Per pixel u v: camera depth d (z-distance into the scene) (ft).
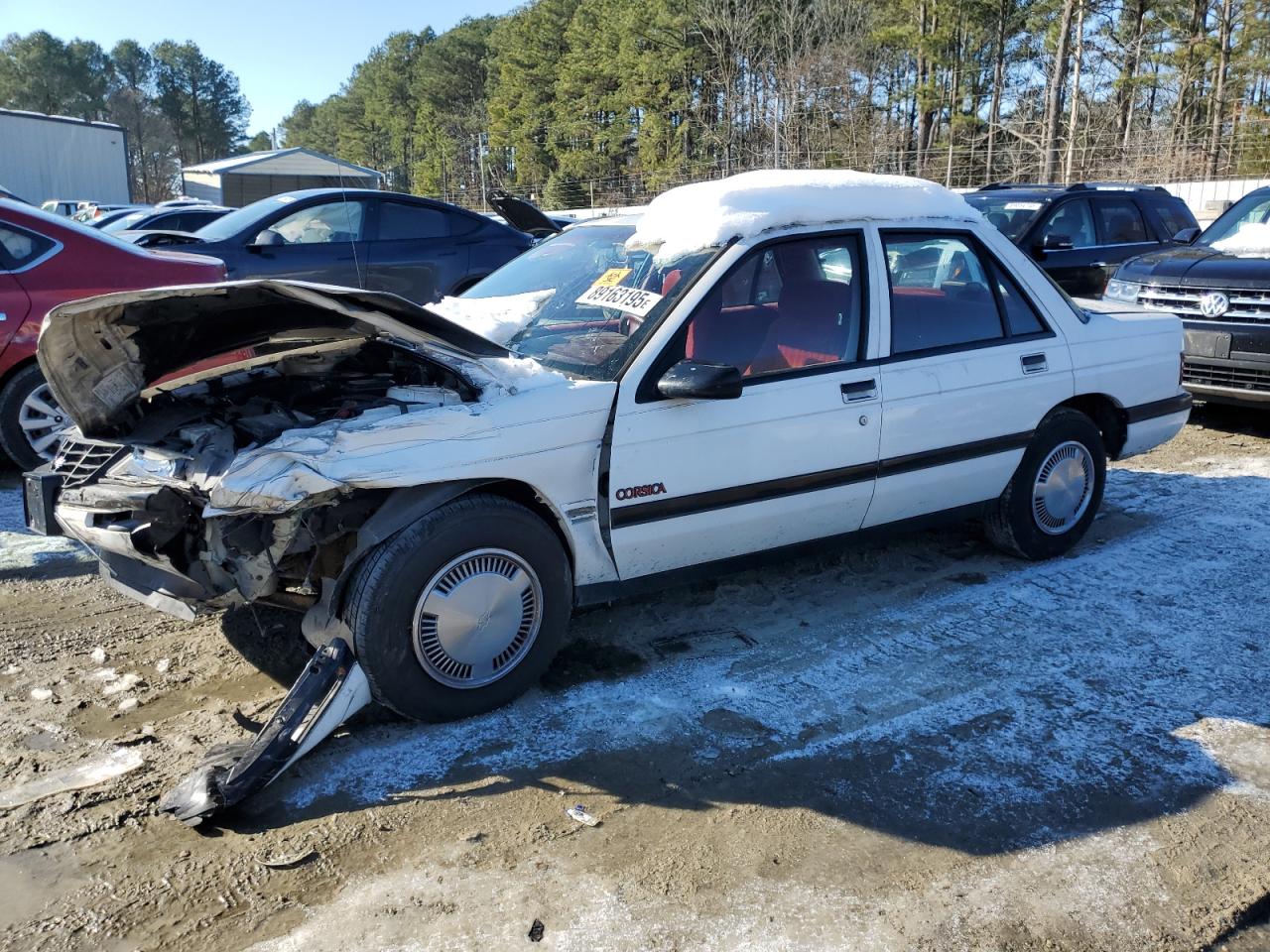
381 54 325.42
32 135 107.04
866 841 9.47
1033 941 8.21
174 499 10.82
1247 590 15.39
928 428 14.37
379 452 10.54
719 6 153.48
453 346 11.51
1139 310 17.94
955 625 14.20
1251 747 11.12
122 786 10.18
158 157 357.82
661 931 8.27
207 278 22.13
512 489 11.80
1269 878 9.01
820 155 141.08
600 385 11.93
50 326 11.00
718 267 12.84
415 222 32.24
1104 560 16.63
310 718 10.28
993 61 148.87
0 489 20.24
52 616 14.29
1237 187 90.99
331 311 11.66
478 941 8.13
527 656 11.84
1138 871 9.09
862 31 145.69
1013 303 15.66
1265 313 23.59
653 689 12.32
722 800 10.10
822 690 12.33
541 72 200.75
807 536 13.94
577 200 178.40
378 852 9.23
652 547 12.52
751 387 12.85
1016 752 10.99
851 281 14.01
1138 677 12.67
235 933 8.18
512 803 10.02
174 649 13.34
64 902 8.50
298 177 121.08
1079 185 35.76
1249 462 22.62
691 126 160.86
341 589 10.91
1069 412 16.22
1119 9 138.31
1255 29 125.90
